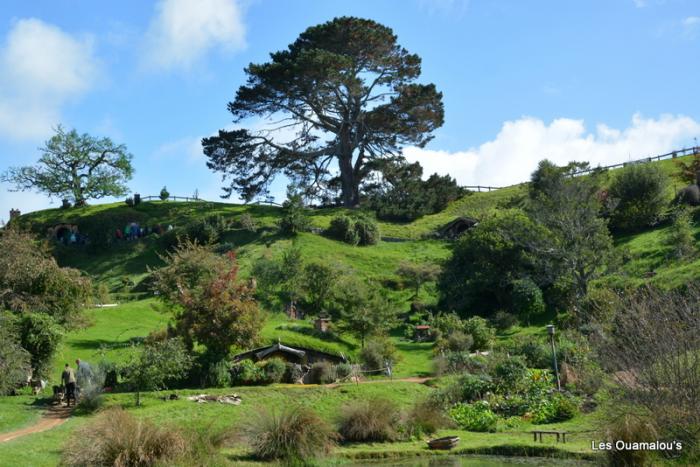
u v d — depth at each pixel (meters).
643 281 47.31
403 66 82.31
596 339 20.05
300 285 58.25
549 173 75.19
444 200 95.50
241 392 31.02
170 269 44.38
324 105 83.62
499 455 22.36
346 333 48.47
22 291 37.22
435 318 53.22
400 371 40.31
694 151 85.88
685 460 15.66
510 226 58.69
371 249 78.19
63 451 17.83
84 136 99.81
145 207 95.44
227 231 79.31
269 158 85.62
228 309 34.59
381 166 90.69
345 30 78.75
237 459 19.89
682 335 16.39
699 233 58.62
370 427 24.14
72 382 28.36
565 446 22.41
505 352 38.22
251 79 81.12
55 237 85.00
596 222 55.56
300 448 20.47
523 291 53.53
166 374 30.69
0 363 28.34
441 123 84.62
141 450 17.33
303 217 79.81
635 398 16.44
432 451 22.72
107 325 47.91
